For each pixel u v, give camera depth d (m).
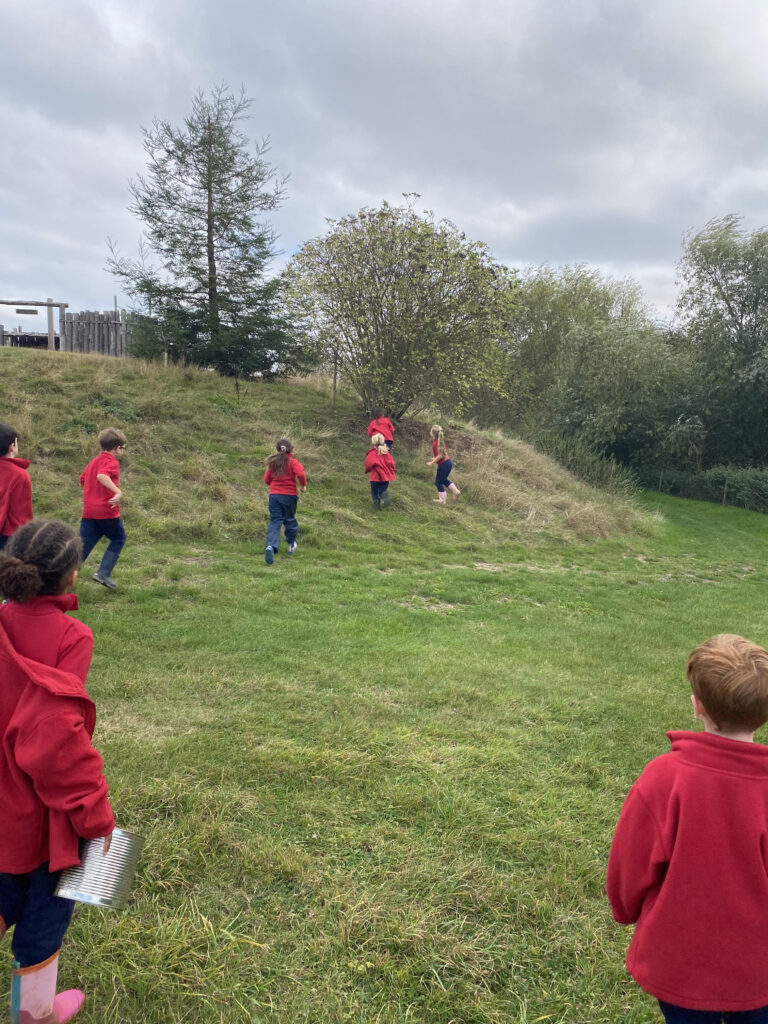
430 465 13.30
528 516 13.12
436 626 6.71
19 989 1.80
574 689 5.21
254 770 3.49
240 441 12.37
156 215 14.83
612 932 2.57
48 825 1.80
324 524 10.38
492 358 14.08
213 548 8.80
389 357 13.61
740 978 1.53
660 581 10.66
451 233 13.18
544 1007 2.22
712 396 23.88
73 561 1.95
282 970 2.28
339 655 5.46
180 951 2.31
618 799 3.57
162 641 5.40
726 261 23.48
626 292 30.78
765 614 9.00
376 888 2.69
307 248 13.27
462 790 3.47
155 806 3.08
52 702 1.76
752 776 1.58
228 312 15.55
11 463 4.89
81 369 13.21
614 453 24.38
